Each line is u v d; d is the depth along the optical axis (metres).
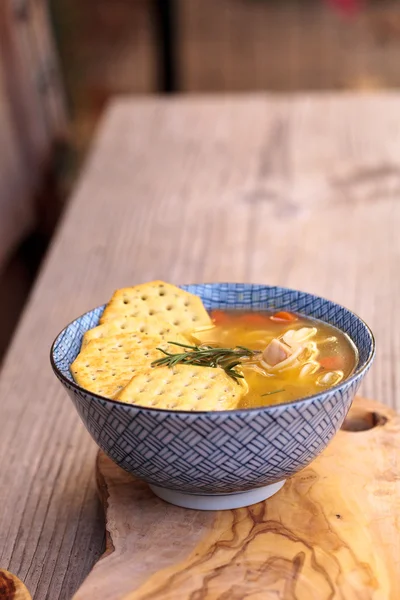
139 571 0.64
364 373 0.65
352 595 0.62
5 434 0.80
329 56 3.68
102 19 3.50
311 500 0.69
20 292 1.79
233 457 0.63
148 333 0.72
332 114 1.54
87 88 2.98
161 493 0.69
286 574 0.64
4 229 1.54
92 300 1.00
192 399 0.64
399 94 1.63
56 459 0.77
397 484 0.70
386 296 0.98
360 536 0.66
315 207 1.20
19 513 0.72
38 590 0.67
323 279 1.02
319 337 0.71
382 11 3.71
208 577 0.64
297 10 3.74
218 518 0.68
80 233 1.14
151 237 1.13
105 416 0.64
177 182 1.30
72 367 0.68
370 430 0.75
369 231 1.12
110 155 1.42
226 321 0.74
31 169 1.73
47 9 2.11
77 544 0.70
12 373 0.88
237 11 3.78
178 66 2.28
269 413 0.62
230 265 1.06
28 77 1.78
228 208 1.20
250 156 1.38
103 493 0.71
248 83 3.60
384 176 1.29
